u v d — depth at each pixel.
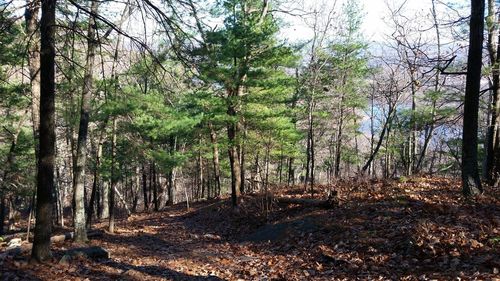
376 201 12.84
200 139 27.00
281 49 16.58
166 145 30.06
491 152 14.80
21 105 17.50
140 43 6.56
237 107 17.27
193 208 24.80
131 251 11.58
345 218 11.55
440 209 9.95
